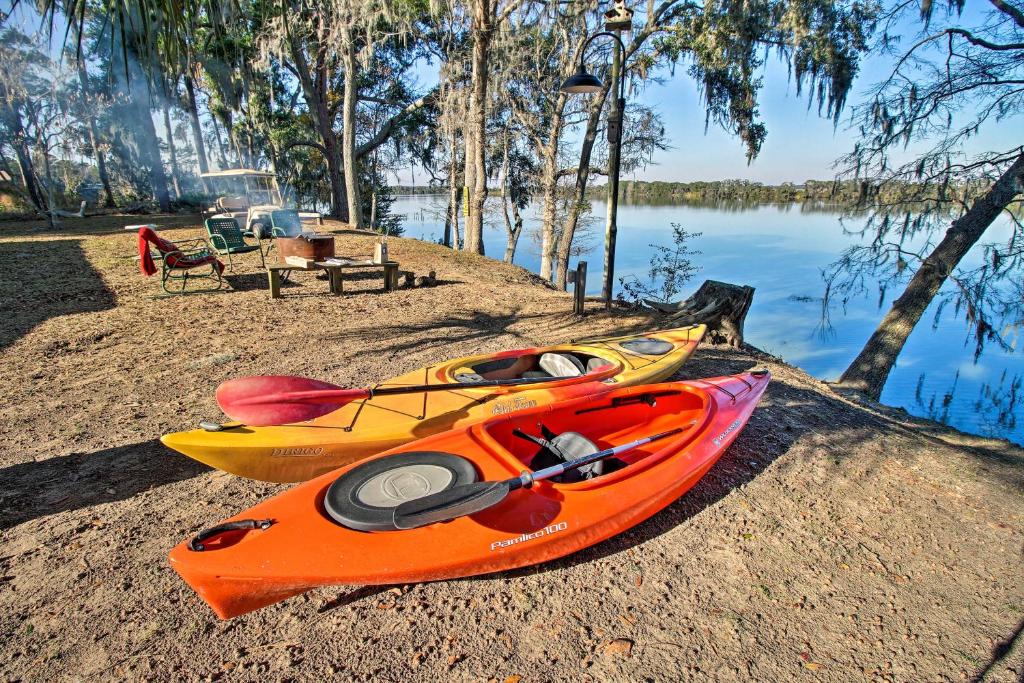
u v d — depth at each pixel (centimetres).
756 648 310
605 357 596
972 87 1165
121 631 305
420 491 333
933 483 500
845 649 312
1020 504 475
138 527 385
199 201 3148
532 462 455
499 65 2158
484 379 548
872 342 1199
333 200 3088
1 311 858
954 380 1566
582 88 862
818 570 375
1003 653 315
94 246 1430
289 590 288
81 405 570
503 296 1170
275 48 2056
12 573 340
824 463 521
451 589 346
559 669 291
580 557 377
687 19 1750
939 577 377
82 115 2888
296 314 923
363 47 2397
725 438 457
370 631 312
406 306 1023
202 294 1009
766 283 2819
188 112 3216
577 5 1794
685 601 342
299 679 281
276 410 394
